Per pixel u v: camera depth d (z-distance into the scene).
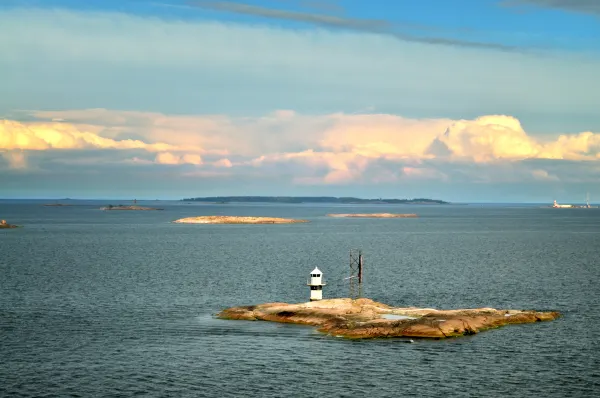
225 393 46.41
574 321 69.56
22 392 46.00
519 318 68.38
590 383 48.75
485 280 106.81
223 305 80.44
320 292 77.12
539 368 52.16
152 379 49.22
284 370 51.53
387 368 52.06
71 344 59.09
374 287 98.44
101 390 46.69
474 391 47.03
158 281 102.69
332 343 59.59
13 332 63.50
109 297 85.62
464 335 62.47
